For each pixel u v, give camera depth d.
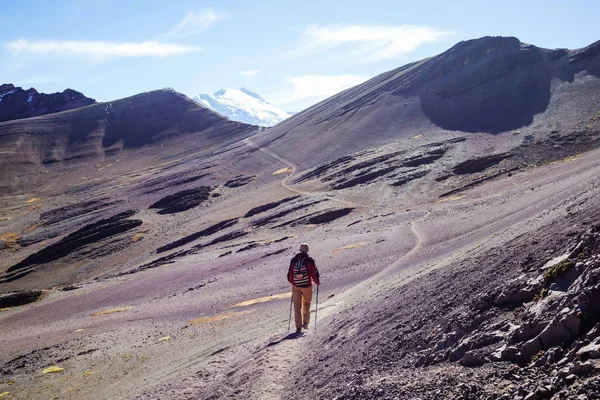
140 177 187.75
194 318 31.12
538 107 115.56
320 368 9.37
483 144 96.81
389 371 7.29
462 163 85.00
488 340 6.14
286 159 144.38
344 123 160.50
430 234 38.22
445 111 138.12
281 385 9.57
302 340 12.81
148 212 118.06
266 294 32.59
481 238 24.59
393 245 37.84
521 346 5.46
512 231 15.56
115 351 26.42
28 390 22.28
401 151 106.50
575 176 40.47
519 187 56.28
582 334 4.93
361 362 8.33
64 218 137.88
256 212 89.94
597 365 4.29
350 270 32.94
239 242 70.19
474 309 7.42
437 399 5.47
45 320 47.25
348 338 10.45
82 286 62.78
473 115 127.94
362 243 43.09
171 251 82.81
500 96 132.12
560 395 4.31
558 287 6.16
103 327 35.44
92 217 130.25
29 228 134.62
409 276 18.06
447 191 73.94
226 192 122.81
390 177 89.69
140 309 39.72
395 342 8.34
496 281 8.24
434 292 9.98
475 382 5.33
